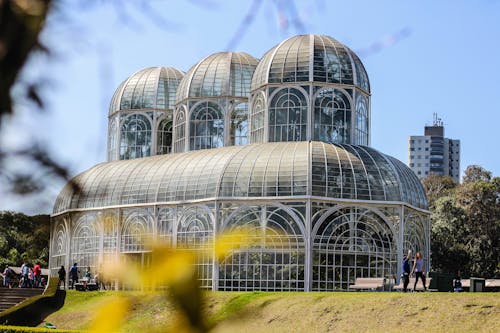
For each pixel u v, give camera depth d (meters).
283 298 49.47
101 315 3.06
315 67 75.00
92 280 71.56
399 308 44.72
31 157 2.82
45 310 59.84
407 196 69.44
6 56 2.74
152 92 87.94
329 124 74.56
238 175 68.06
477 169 138.50
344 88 75.50
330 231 65.81
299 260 64.62
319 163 67.50
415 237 71.44
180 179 70.88
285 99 75.00
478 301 43.22
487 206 104.06
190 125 81.75
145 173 74.12
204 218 68.12
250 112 78.00
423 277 53.09
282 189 66.44
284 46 77.12
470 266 101.62
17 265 83.31
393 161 72.12
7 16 2.75
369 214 67.06
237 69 82.06
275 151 69.88
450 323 42.00
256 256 64.94
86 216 74.00
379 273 66.44
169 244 3.11
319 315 46.59
